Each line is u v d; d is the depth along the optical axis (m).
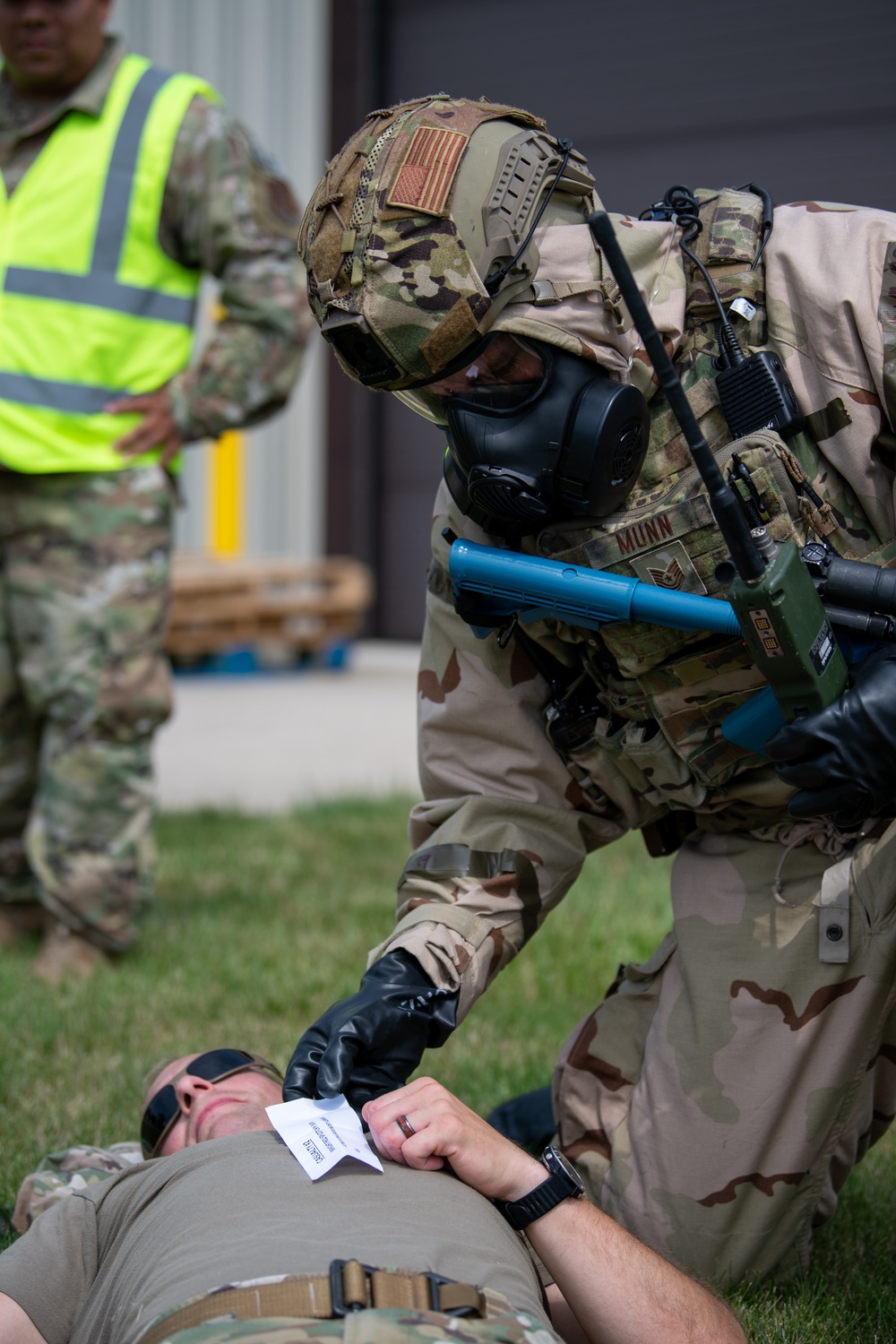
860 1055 2.50
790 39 12.73
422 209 2.07
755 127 12.95
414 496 15.09
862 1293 2.52
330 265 2.15
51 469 4.41
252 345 4.64
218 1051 2.61
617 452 2.12
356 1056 2.23
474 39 14.13
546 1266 2.07
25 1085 3.52
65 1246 2.11
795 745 2.07
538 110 13.91
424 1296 1.72
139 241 4.54
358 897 5.54
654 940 4.72
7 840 4.91
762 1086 2.50
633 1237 2.10
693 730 2.40
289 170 14.13
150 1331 1.72
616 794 2.61
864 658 2.18
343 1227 1.85
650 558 2.22
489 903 2.49
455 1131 2.07
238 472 14.08
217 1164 2.06
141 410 4.56
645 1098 2.61
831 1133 2.53
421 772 2.70
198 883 5.81
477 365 2.15
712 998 2.56
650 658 2.30
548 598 2.23
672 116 13.31
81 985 4.36
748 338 2.28
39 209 4.48
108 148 4.50
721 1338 2.02
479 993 2.45
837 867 2.49
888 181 12.45
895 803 2.40
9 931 5.00
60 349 4.45
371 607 15.45
